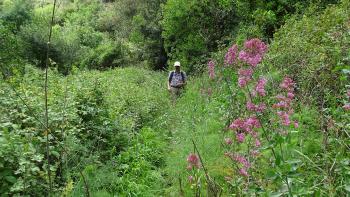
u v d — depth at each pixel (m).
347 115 4.11
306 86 5.95
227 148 4.88
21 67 14.06
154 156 6.57
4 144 4.45
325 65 5.76
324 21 8.34
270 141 3.31
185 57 16.55
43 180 4.71
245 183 3.75
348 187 3.17
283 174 3.00
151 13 23.14
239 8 14.91
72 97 6.91
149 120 9.14
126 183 5.39
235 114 5.86
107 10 43.16
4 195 4.30
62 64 26.66
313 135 4.79
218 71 8.98
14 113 5.63
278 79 6.07
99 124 6.83
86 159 5.53
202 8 16.02
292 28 9.65
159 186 5.37
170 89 11.64
